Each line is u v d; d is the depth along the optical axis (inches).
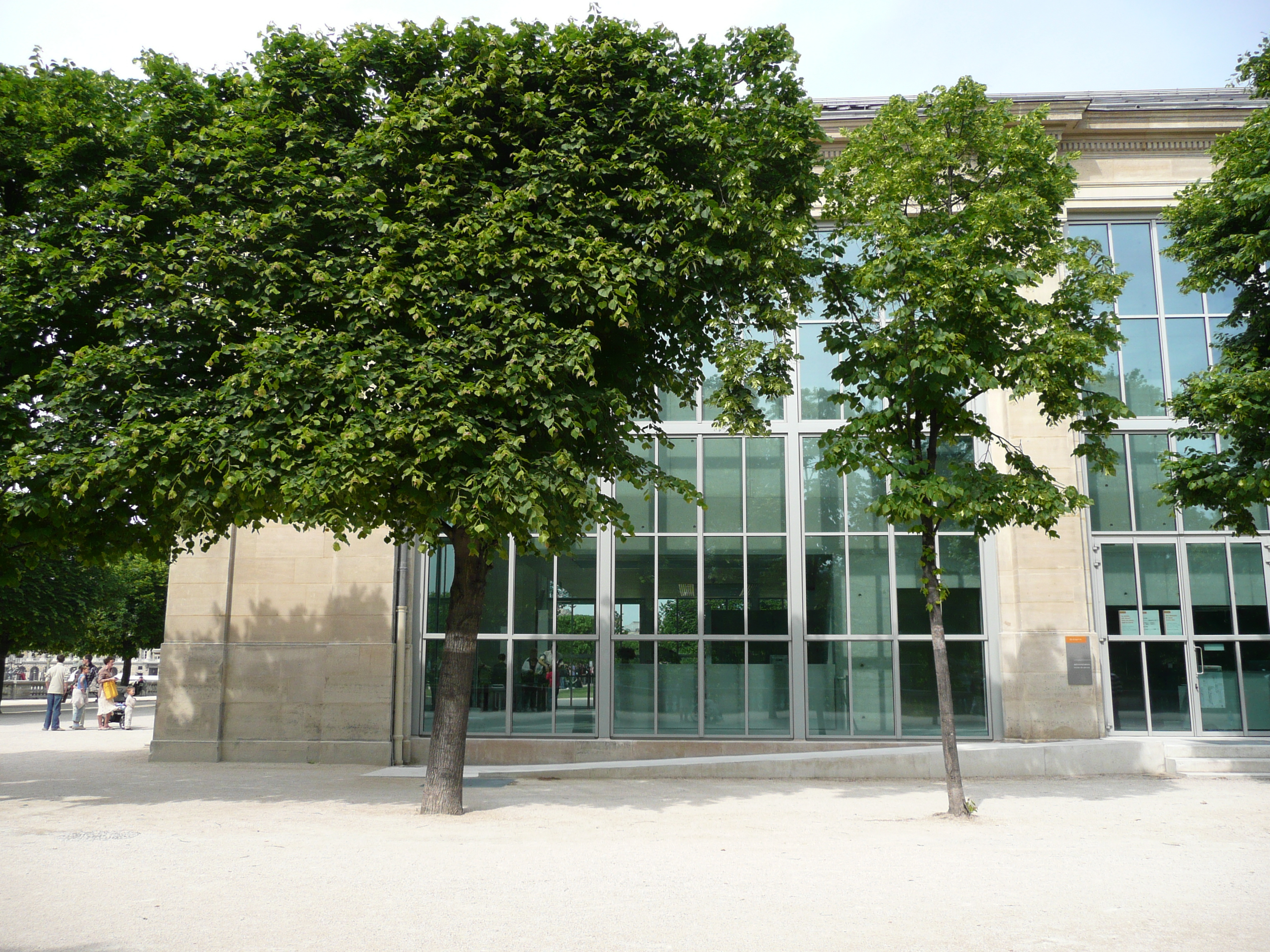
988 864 339.0
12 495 439.5
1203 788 571.8
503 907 271.3
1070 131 764.6
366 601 719.1
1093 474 740.0
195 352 458.9
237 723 717.3
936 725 703.7
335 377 407.2
